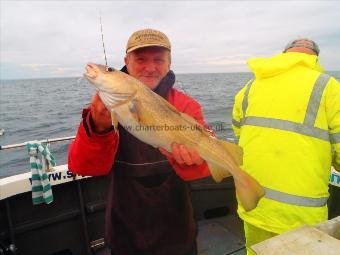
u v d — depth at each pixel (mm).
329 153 2264
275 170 2264
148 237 2092
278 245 1187
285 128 2244
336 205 3238
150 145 1981
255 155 2365
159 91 2160
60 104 32594
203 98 28203
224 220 4125
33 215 3260
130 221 2098
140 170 2039
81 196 3457
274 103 2312
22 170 10391
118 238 2141
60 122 20594
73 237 3467
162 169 2062
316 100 2178
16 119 22812
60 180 3283
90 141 1723
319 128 2191
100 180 3570
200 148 1886
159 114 1830
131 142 2033
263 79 2434
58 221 3363
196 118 2188
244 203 1827
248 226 2529
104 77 1710
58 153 10930
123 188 2094
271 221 2291
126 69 2256
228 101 25297
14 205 3162
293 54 2354
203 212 4203
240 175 1871
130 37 2135
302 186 2197
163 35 2127
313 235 1239
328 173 2309
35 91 68375
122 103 1734
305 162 2195
